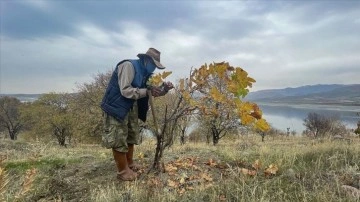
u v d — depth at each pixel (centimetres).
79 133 3131
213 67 409
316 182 421
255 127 396
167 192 406
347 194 380
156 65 431
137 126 468
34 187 460
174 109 479
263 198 371
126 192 404
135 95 416
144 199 396
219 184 421
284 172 456
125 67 417
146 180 447
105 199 393
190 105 439
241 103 397
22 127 5497
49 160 587
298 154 560
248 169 482
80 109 3222
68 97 4391
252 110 394
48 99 4403
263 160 505
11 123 5369
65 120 3872
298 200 379
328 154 562
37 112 4328
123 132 432
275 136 3553
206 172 467
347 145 644
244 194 392
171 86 439
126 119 433
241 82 399
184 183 429
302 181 429
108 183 445
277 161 495
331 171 453
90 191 430
